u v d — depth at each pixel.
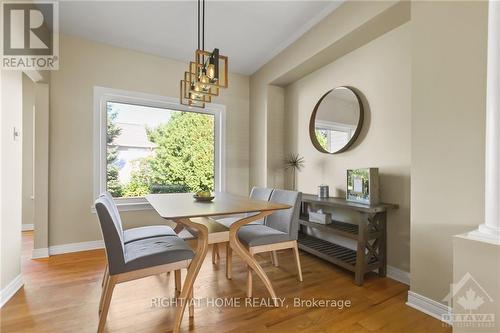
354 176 2.35
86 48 2.92
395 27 2.15
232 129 3.83
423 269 1.68
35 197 2.65
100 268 2.38
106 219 1.39
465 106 1.48
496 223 1.23
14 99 1.98
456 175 1.52
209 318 1.59
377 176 2.20
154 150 3.37
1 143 1.79
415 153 1.72
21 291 1.92
